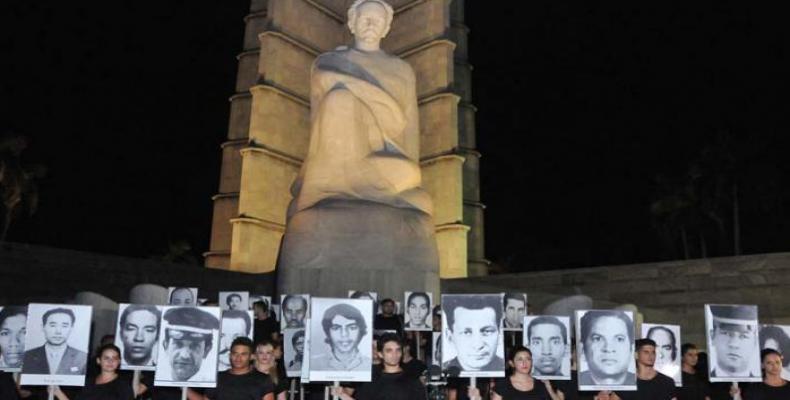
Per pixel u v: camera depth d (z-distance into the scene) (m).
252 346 7.23
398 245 15.27
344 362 7.08
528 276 21.41
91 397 6.66
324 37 38.56
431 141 34.81
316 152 16.61
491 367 7.22
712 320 7.73
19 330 7.58
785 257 17.78
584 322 7.34
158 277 19.80
